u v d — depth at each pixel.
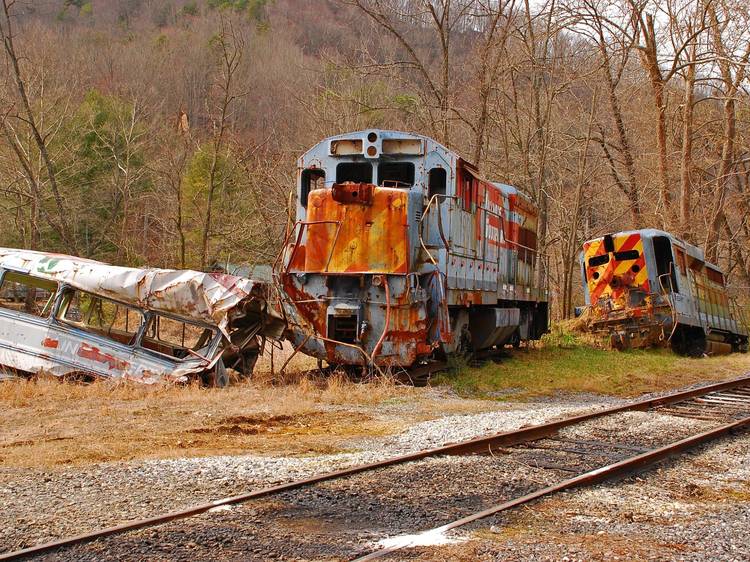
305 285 15.77
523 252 23.16
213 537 6.05
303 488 7.50
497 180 38.38
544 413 12.34
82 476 7.93
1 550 5.75
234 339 16.05
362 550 5.86
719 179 37.81
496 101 36.38
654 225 40.41
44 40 44.84
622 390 16.62
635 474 8.47
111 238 40.53
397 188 15.67
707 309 27.77
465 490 7.69
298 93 42.28
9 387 13.49
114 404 12.57
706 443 10.14
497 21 31.81
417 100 33.94
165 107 52.78
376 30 37.16
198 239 36.28
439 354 17.50
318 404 13.12
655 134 41.41
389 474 8.15
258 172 34.41
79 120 40.06
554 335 26.77
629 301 25.08
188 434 10.28
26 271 15.46
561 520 6.73
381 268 15.34
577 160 44.56
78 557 5.57
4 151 34.00
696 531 6.50
